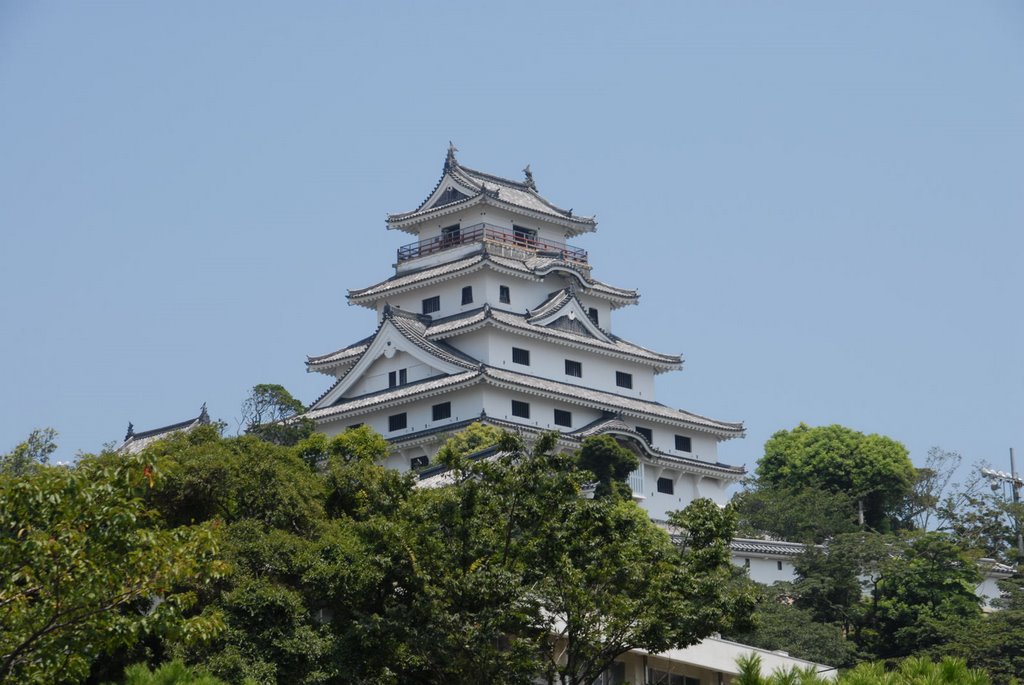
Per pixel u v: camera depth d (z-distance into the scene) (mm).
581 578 54438
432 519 55844
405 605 55750
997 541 127062
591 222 133375
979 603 104312
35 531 40375
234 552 56906
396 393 115875
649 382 127000
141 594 41625
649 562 56656
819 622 100312
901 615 98625
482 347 117312
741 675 38844
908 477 144250
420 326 121125
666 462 119250
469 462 58156
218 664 52688
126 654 53344
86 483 41406
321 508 64250
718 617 55469
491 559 55625
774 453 147500
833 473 143500
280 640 54500
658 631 54781
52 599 40719
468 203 126688
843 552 102938
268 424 110688
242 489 62281
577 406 117875
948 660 38125
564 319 122375
